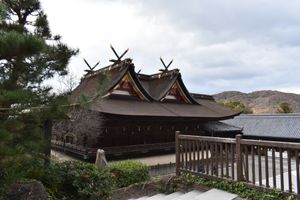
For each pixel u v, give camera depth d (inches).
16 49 123.4
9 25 184.1
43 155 195.8
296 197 174.4
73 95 191.0
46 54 180.4
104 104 592.7
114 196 241.1
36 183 171.9
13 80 158.4
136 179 291.6
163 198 220.8
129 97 713.6
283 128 794.8
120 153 609.3
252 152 203.5
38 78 174.6
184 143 258.1
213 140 229.6
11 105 136.9
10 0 199.9
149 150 671.8
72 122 538.0
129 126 661.9
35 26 209.2
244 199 195.9
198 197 203.0
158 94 826.8
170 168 527.2
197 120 763.4
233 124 940.6
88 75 759.1
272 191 187.8
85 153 553.6
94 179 208.4
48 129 213.5
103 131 605.9
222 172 222.8
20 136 141.8
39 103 156.9
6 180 143.1
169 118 675.4
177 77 848.3
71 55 200.1
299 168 177.2
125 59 699.4
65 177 205.5
